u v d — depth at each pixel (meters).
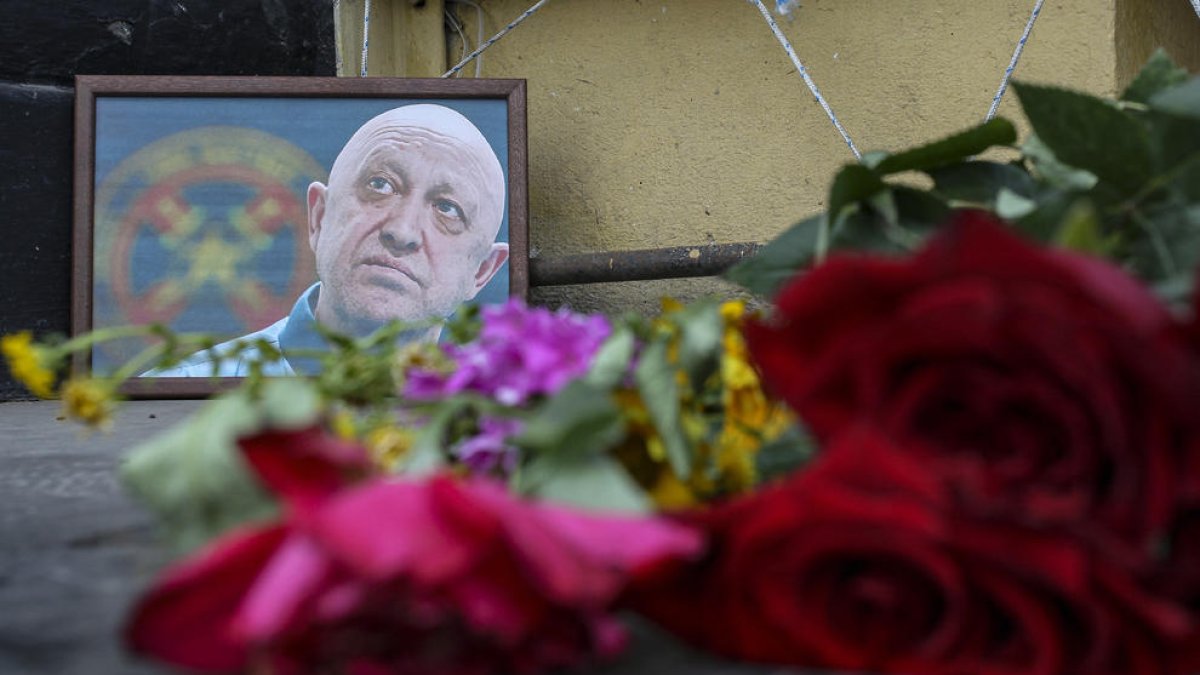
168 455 0.54
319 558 0.41
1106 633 0.42
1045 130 0.61
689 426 0.62
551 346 0.65
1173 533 0.44
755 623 0.48
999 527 0.43
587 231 2.73
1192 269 0.58
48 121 2.58
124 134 2.54
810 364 0.48
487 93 2.56
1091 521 0.42
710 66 2.63
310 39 2.76
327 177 2.54
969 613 0.44
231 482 0.53
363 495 0.42
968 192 0.69
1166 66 0.76
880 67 2.49
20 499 1.05
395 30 2.86
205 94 2.55
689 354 0.64
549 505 0.44
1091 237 0.47
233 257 2.51
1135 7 2.39
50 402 2.50
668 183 2.67
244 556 0.43
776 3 2.58
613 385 0.61
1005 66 2.39
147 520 0.92
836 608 0.46
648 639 0.55
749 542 0.46
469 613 0.40
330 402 0.75
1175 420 0.42
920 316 0.43
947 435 0.45
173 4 2.67
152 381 2.43
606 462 0.55
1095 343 0.42
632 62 2.70
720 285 2.62
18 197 2.55
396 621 0.42
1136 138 0.60
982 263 0.43
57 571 0.73
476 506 0.40
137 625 0.43
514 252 2.52
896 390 0.46
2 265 2.53
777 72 2.58
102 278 2.49
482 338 0.68
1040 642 0.43
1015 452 0.44
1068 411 0.42
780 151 2.58
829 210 0.65
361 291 2.50
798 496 0.45
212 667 0.44
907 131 2.47
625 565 0.41
